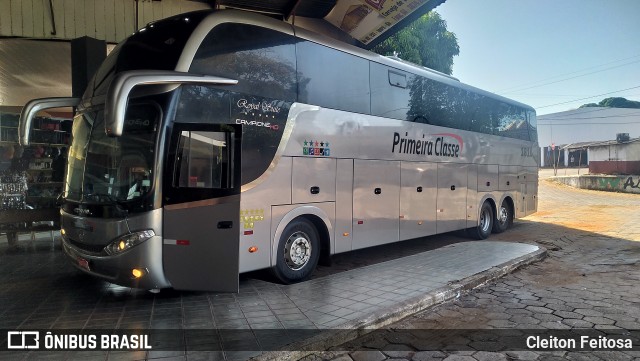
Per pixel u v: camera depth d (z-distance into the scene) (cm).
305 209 659
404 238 871
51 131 950
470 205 1102
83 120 602
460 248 946
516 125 1354
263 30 620
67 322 480
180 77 509
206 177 511
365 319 485
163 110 505
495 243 1021
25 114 604
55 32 941
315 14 1110
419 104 923
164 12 1008
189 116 523
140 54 560
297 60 663
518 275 746
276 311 516
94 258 528
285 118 634
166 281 504
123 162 523
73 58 920
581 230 1345
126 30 983
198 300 559
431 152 955
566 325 500
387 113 832
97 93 592
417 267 752
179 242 501
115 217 510
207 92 543
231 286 495
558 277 731
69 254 583
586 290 647
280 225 621
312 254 685
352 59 760
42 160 946
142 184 503
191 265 502
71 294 583
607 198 2606
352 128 749
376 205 799
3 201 895
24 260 788
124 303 546
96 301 554
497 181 1235
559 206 2183
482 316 534
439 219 980
